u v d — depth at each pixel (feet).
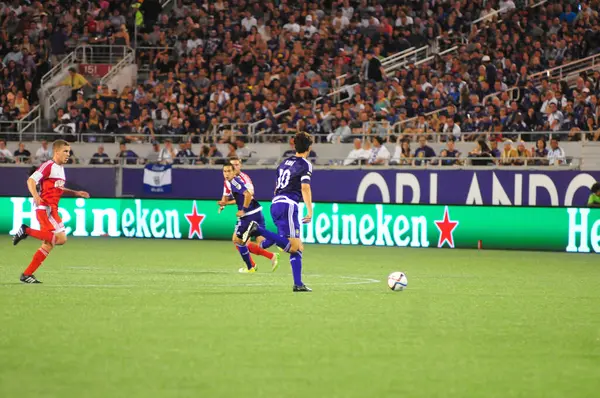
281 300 121.29
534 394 68.03
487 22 312.71
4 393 66.23
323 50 313.53
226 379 71.61
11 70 318.04
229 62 313.12
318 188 256.93
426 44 317.22
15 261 185.68
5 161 282.36
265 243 165.99
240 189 164.86
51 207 138.82
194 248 228.02
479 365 78.54
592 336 94.48
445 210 237.25
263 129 279.69
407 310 113.09
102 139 290.15
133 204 264.11
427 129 264.72
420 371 75.66
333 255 213.87
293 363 78.07
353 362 78.95
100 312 107.34
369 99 284.61
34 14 341.00
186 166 268.82
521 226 231.50
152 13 340.59
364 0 331.16
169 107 296.30
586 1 312.09
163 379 71.36
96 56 333.21
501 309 116.37
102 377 71.87
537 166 239.50
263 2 336.49
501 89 280.31
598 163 247.70
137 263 185.06
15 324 97.55
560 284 152.15
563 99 264.72
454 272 174.09
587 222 225.15
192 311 108.99
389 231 242.17
